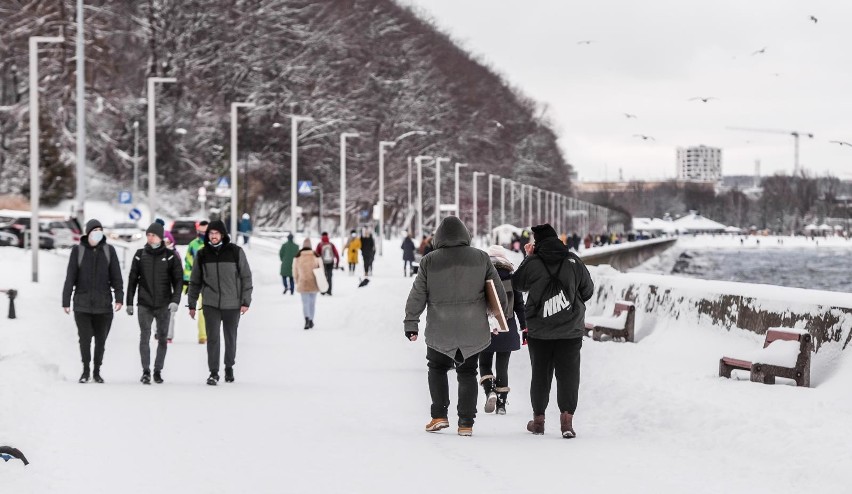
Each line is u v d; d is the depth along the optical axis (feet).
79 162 195.00
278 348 85.35
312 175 448.24
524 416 51.16
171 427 45.96
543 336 44.29
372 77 509.35
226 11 433.48
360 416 49.85
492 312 44.19
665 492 33.65
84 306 61.62
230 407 52.06
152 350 82.89
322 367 72.54
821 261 562.25
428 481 35.32
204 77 432.66
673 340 63.87
